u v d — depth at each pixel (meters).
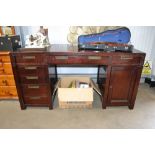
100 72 2.33
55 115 1.87
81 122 1.74
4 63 1.87
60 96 1.91
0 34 2.07
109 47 1.74
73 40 2.26
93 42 1.88
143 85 2.65
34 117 1.83
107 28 2.18
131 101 1.93
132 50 1.79
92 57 1.69
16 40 1.90
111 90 1.87
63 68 2.57
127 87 1.86
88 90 1.89
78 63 1.72
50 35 2.32
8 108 2.00
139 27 2.32
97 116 1.85
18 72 1.75
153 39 2.43
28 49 1.75
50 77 1.92
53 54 1.66
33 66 1.72
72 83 2.18
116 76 1.79
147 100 2.19
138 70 1.76
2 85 2.00
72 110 1.96
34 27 2.21
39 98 1.91
